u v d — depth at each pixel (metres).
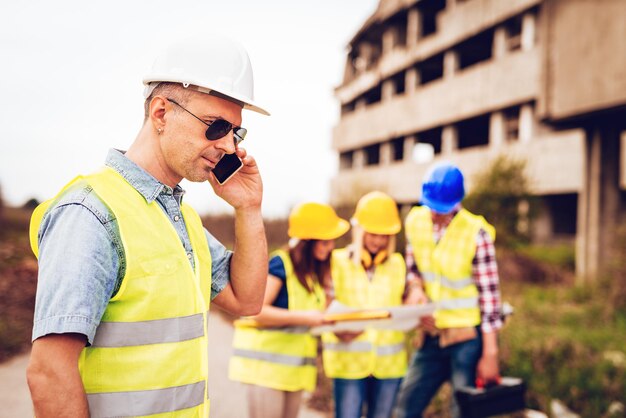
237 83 1.48
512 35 20.30
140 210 1.37
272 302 3.10
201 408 1.44
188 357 1.40
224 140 1.48
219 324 8.02
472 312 3.36
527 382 4.91
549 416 4.31
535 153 17.94
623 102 9.59
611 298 8.88
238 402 4.62
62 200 1.28
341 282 3.34
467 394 3.20
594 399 4.59
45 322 1.16
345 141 32.91
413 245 3.62
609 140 11.51
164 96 1.44
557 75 11.01
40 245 1.28
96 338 1.28
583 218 11.71
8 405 4.42
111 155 1.43
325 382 5.07
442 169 3.52
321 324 2.98
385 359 3.29
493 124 20.50
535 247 16.72
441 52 24.25
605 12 9.91
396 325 3.20
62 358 1.16
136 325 1.31
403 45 28.28
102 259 1.23
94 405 1.27
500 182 13.45
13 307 7.57
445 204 3.46
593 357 5.68
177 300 1.38
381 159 29.94
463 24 22.20
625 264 9.22
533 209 13.33
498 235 12.87
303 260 3.11
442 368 3.58
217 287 1.76
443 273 3.44
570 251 15.30
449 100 23.06
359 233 3.38
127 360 1.29
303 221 3.12
